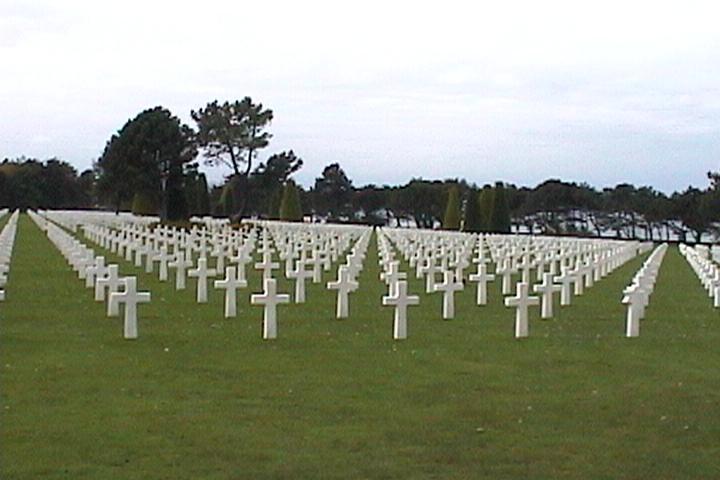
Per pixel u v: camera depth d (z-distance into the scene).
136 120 78.19
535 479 7.52
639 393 10.80
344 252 34.66
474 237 42.34
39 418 9.00
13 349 12.70
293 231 46.69
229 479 7.33
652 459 8.16
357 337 14.49
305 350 13.18
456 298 20.80
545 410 9.84
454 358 12.83
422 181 94.50
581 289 22.67
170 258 26.03
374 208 97.25
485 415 9.56
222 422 9.01
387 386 10.84
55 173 107.75
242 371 11.52
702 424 9.42
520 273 27.94
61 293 19.78
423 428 8.98
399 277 20.53
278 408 9.64
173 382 10.77
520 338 14.83
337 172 100.75
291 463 7.77
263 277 24.72
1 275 19.66
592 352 13.67
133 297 13.90
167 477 7.34
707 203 74.12
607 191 83.62
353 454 8.07
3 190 102.69
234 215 78.62
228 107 83.31
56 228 38.75
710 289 22.92
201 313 16.94
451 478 7.48
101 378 10.88
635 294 15.44
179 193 65.00
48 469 7.48
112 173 77.81
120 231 38.31
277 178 86.88
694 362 13.02
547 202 84.50
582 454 8.26
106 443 8.22
